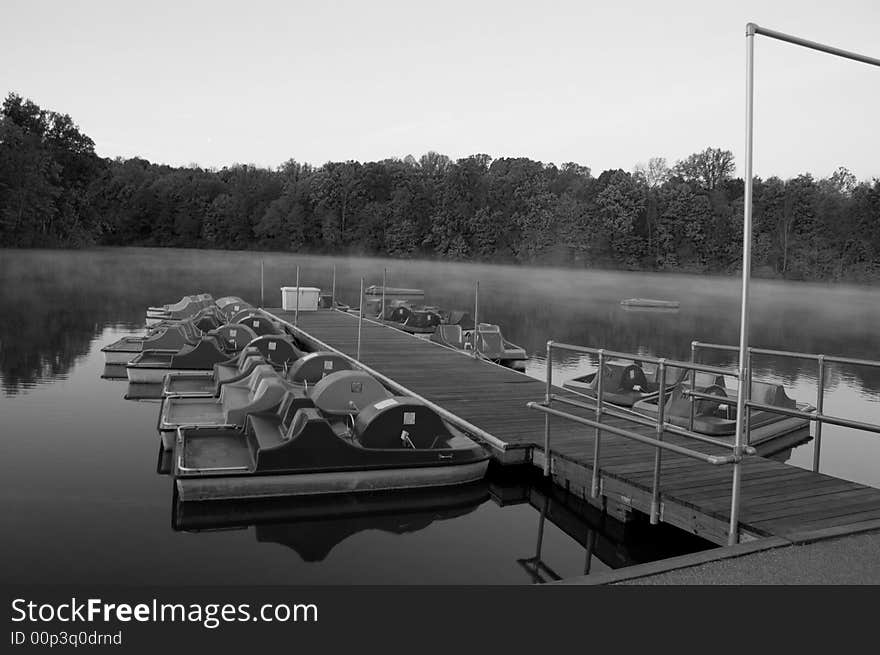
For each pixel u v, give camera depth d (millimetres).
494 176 74750
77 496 7191
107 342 18062
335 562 5973
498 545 6508
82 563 5715
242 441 7871
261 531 6680
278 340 12781
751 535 5266
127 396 11930
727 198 68250
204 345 12852
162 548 6086
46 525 6449
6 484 7488
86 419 10312
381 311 22188
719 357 21781
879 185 58812
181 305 20969
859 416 13141
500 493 8008
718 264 63719
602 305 38500
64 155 67688
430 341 16672
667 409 9938
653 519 6117
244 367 10906
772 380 17703
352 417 8094
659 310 37469
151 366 12750
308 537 6570
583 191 68438
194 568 5707
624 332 26734
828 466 9586
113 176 83000
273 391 8273
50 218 66062
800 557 4465
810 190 61500
